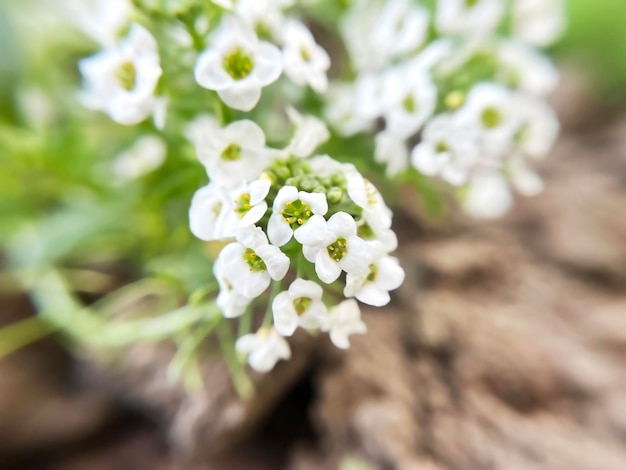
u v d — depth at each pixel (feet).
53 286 0.21
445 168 0.16
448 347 0.20
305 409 0.21
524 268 0.24
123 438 0.22
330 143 0.18
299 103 0.19
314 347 0.19
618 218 0.26
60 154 0.21
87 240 0.22
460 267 0.22
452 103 0.16
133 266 0.23
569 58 0.35
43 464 0.22
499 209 0.20
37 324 0.23
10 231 0.24
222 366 0.19
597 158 0.30
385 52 0.18
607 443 0.19
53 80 0.24
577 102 0.34
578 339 0.22
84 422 0.22
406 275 0.21
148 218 0.21
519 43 0.22
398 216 0.23
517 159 0.19
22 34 0.24
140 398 0.21
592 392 0.20
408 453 0.18
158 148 0.20
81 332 0.20
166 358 0.20
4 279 0.24
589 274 0.24
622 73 0.34
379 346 0.20
